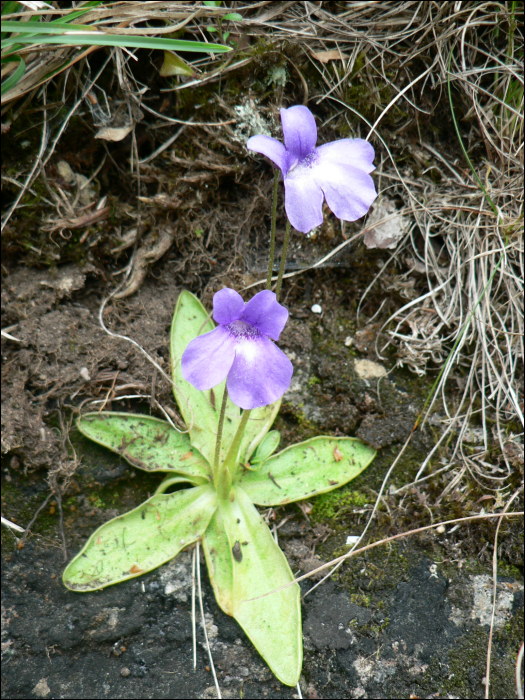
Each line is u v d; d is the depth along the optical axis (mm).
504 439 355
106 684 332
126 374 346
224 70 346
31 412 339
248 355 302
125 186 354
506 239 354
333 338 361
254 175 355
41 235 345
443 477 352
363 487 352
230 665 334
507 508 348
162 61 346
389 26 356
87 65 342
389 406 355
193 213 355
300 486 346
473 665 337
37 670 333
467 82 357
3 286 346
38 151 343
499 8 358
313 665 334
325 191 303
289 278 360
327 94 354
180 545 338
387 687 334
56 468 340
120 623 335
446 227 359
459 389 358
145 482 347
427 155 362
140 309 353
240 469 347
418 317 360
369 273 362
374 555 345
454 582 344
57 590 337
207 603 338
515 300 359
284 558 336
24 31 324
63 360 343
